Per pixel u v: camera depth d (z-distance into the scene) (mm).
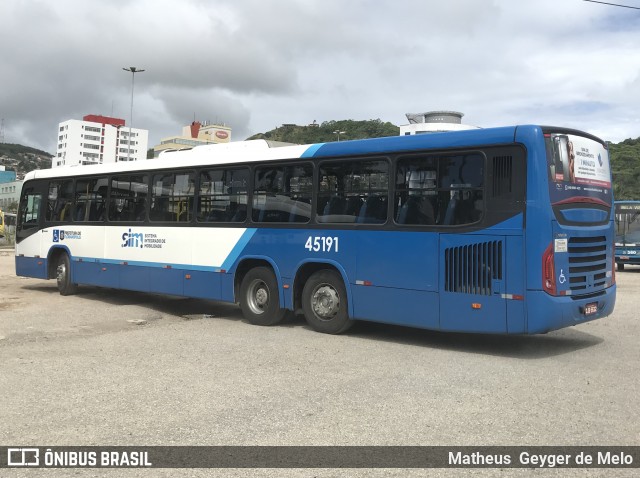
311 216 9156
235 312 11711
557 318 7191
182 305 12656
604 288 8234
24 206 14992
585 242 7762
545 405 5453
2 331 9258
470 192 7613
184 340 8609
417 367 6977
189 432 4727
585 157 7961
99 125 121062
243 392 5867
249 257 9906
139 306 12398
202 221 10680
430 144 7949
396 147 8258
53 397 5676
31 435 4660
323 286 9102
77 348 7992
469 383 6242
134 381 6273
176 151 11883
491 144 7465
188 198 10969
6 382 6207
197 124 115438
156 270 11430
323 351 7879
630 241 24094
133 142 124875
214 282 10422
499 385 6160
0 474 3934
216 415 5148
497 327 7352
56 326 9766
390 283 8242
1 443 4492
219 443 4496
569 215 7492
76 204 13523
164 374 6582
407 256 8086
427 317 7898
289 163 9484
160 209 11484
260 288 9930
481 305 7461
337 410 5301
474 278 7527
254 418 5074
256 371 6742
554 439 4586
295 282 9359
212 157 10586
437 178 7895
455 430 4781
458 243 7660
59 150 122750
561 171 7441
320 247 9008
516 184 7281
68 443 4496
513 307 7227
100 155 120938
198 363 7129
